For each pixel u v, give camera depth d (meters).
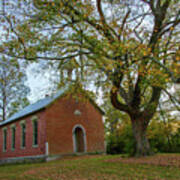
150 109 14.21
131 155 14.59
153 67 9.86
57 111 23.28
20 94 42.88
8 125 29.75
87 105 26.30
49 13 10.65
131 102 14.34
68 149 22.91
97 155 22.44
